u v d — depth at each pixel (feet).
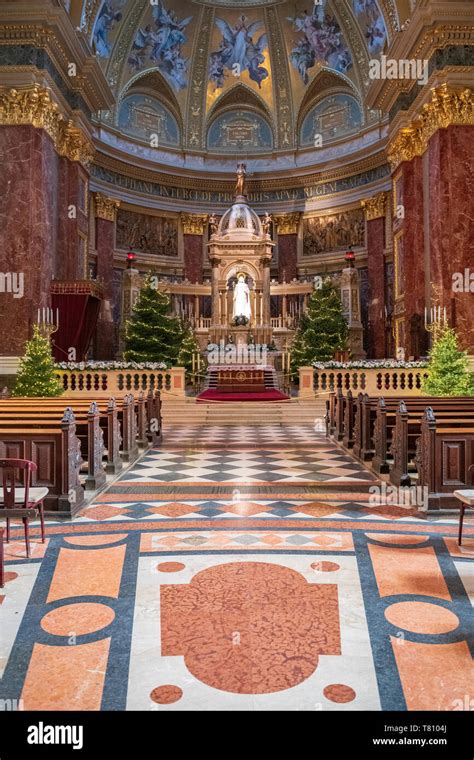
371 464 34.78
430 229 60.85
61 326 60.49
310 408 59.00
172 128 108.47
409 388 60.03
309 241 107.04
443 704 10.64
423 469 24.61
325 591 15.70
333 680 11.38
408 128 66.64
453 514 23.52
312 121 107.96
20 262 56.44
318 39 101.09
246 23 103.86
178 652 12.44
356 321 92.32
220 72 108.17
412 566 17.66
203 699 10.77
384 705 10.59
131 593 15.57
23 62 56.65
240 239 90.99
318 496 27.02
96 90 71.56
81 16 67.92
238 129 111.04
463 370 51.65
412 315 64.75
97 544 19.79
